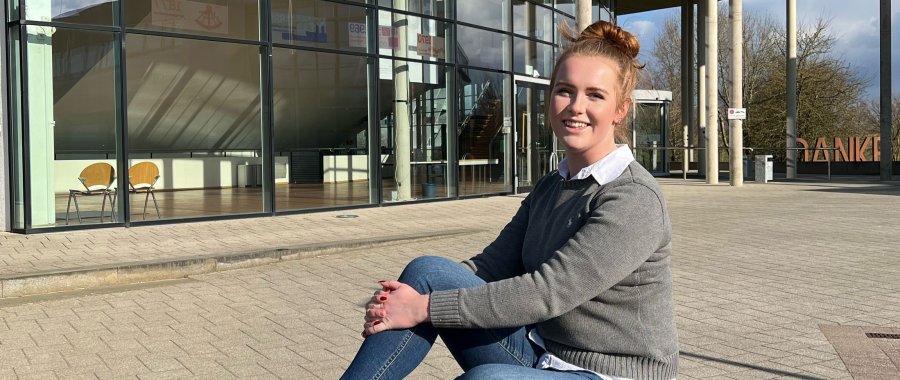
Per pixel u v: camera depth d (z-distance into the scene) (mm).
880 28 25125
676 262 8547
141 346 5344
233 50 14742
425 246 10062
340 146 15781
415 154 16359
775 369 4633
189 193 16219
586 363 2168
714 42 21641
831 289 6988
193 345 5344
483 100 17969
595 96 2223
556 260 2105
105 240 10430
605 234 2092
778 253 9109
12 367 4879
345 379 2164
